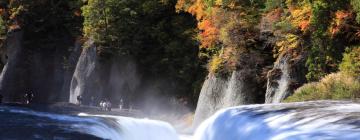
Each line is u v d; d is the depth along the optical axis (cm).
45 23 5841
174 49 4394
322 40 2319
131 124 2009
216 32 3152
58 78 5678
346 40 2284
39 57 5822
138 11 4691
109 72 4819
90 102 4822
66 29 5794
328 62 2325
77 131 1612
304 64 2477
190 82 4266
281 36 2545
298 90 2248
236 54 2962
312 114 1252
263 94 2908
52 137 1483
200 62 4175
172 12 4588
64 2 5841
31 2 5750
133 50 4681
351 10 2166
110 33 4694
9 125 1641
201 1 3416
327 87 2034
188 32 4275
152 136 2156
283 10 2605
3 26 5816
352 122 1092
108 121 1908
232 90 3020
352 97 1909
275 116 1306
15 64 5816
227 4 2983
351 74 2044
